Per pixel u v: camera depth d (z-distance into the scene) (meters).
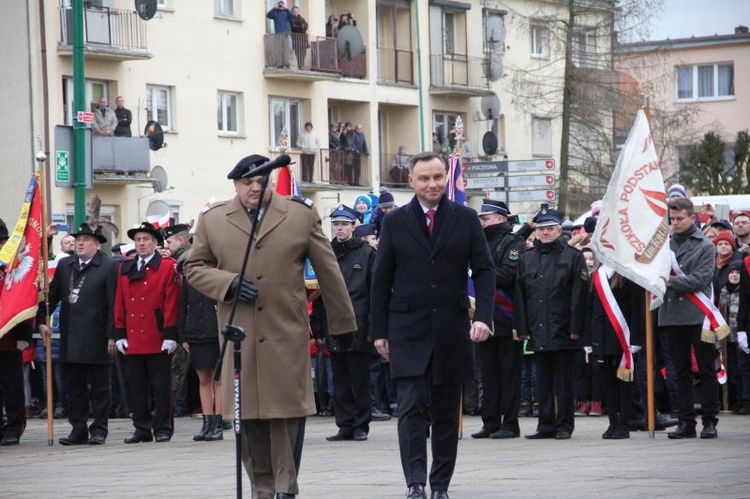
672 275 34.84
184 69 92.62
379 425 43.06
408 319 23.84
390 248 24.12
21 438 41.47
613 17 114.62
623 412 35.75
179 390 47.91
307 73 99.94
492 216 37.38
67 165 52.22
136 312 38.25
